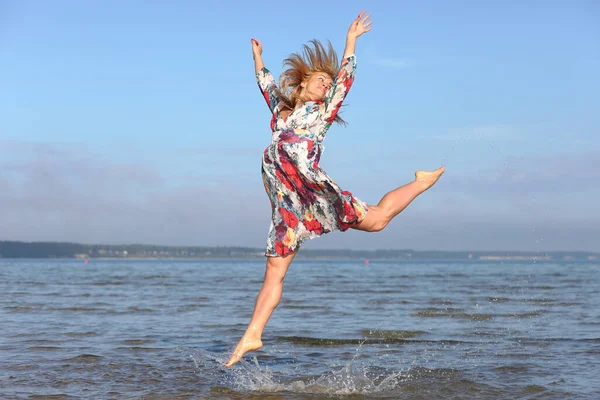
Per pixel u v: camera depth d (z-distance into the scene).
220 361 6.03
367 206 4.50
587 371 5.50
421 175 4.73
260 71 4.96
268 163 4.56
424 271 37.34
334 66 4.73
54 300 12.95
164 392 4.75
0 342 7.10
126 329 8.34
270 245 4.58
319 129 4.53
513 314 10.22
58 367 5.62
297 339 7.48
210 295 14.74
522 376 5.32
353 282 21.59
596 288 16.97
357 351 6.70
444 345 7.07
